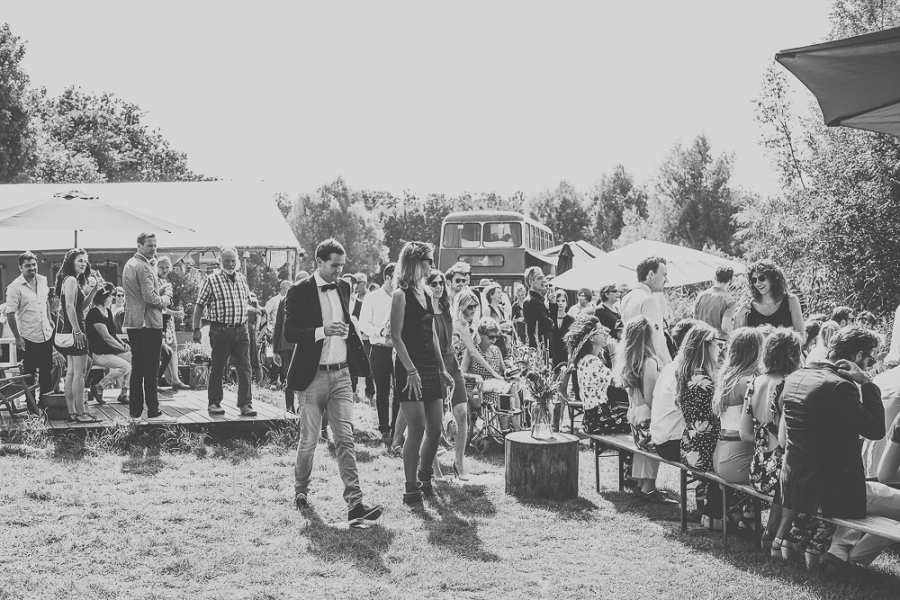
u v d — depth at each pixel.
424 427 6.94
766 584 4.97
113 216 9.74
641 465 7.14
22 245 19.22
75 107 58.12
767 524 5.69
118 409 10.06
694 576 5.11
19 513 6.14
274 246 20.22
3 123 34.28
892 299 17.25
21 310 9.81
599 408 7.55
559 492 7.05
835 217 17.58
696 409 6.01
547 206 78.94
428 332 6.81
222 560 5.25
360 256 73.00
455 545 5.70
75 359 8.96
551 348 10.91
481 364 9.49
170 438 8.69
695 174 46.19
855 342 5.20
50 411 9.09
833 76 4.30
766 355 5.54
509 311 13.60
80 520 6.03
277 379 15.78
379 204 136.25
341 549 5.55
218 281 9.42
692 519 6.52
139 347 9.02
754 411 5.53
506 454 7.27
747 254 20.52
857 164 17.62
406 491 6.75
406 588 4.88
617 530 6.16
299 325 6.38
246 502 6.68
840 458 4.88
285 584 4.88
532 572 5.21
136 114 61.09
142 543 5.55
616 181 70.62
